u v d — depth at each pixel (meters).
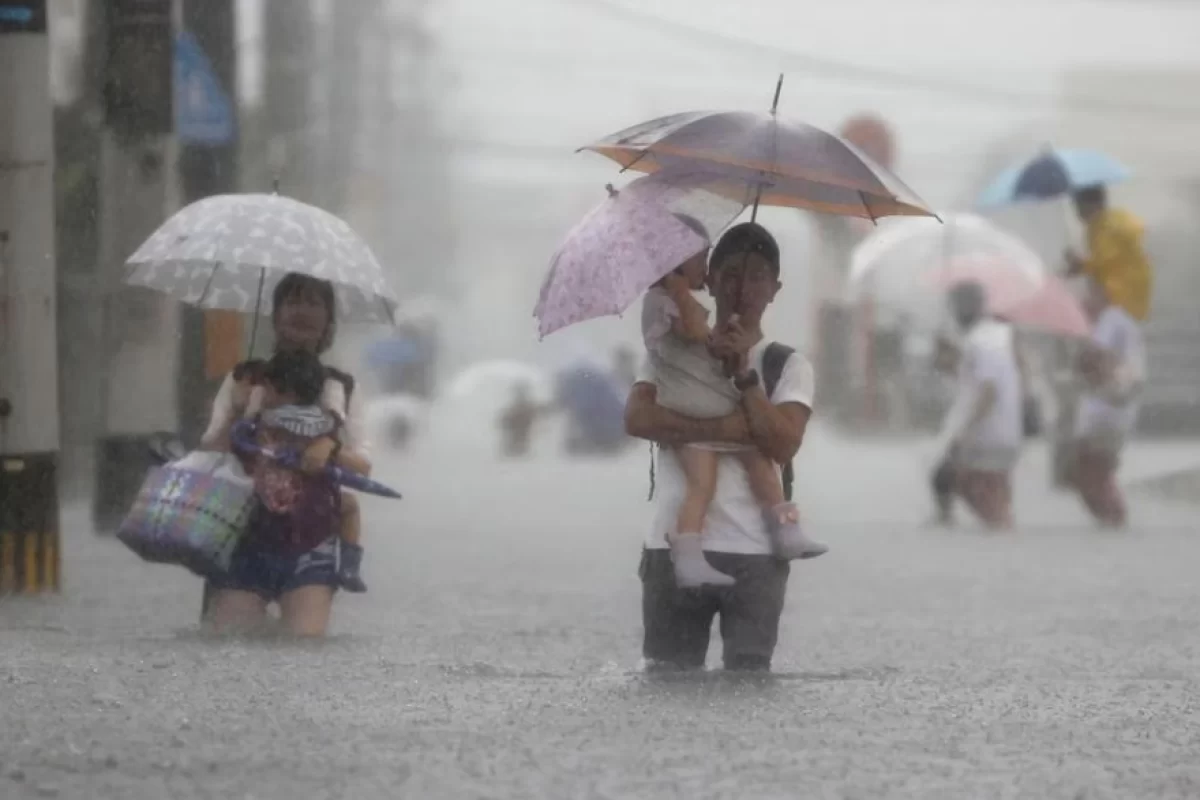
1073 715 19.38
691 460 20.48
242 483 24.28
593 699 19.58
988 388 48.84
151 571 34.28
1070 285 54.38
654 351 20.36
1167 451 87.94
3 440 30.56
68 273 56.91
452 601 31.25
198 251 24.56
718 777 15.59
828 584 35.03
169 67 40.78
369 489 24.61
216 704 18.91
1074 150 52.94
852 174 20.34
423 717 18.31
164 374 41.62
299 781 15.18
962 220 54.66
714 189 20.62
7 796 14.55
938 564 39.00
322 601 24.66
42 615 27.69
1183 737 18.09
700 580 20.17
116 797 14.55
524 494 64.44
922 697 20.45
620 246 19.97
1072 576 36.53
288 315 24.59
